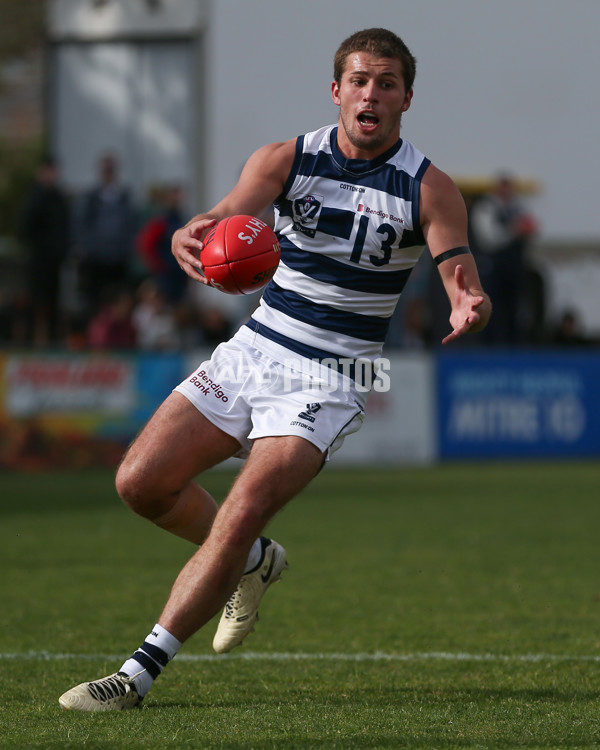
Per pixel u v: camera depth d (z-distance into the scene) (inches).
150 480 610.2
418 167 615.5
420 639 782.5
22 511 1551.4
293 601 931.3
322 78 2687.0
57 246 2230.6
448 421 2220.7
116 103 2738.7
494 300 2401.6
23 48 3782.0
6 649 746.8
